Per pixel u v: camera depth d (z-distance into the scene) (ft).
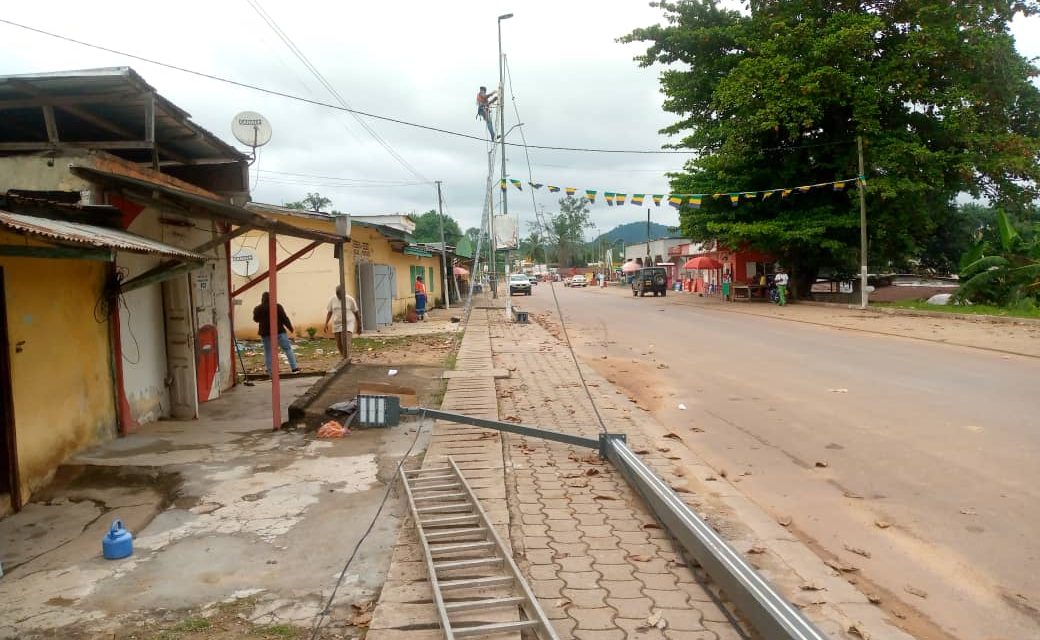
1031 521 15.69
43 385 18.85
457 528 15.17
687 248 181.47
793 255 100.78
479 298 152.35
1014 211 87.04
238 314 60.85
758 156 92.99
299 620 11.30
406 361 44.06
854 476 19.44
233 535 15.06
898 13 83.76
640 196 59.77
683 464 20.70
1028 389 30.89
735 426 25.96
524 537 14.74
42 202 18.44
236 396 32.99
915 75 80.02
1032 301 71.31
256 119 33.37
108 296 22.84
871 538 15.08
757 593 10.42
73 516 16.60
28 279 18.28
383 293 73.41
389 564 13.39
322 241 32.32
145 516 16.40
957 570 13.41
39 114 25.35
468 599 11.76
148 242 19.72
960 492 17.74
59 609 11.83
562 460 20.92
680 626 10.97
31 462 18.06
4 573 13.39
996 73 79.20
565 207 289.12
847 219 87.35
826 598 12.06
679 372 39.81
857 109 80.02
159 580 12.91
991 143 78.43
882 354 44.21
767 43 82.84
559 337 60.64
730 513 16.39
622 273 223.71
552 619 11.21
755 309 89.15
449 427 25.09
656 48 96.73
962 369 37.11
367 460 20.86
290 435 24.18
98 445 22.18
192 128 27.35
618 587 12.37
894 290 103.91
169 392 27.63
